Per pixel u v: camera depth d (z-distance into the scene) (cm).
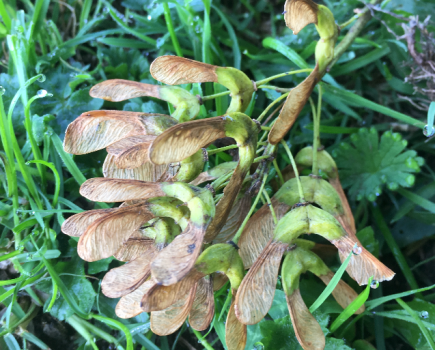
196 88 22
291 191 17
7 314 18
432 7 24
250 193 17
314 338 14
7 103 21
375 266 14
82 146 15
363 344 19
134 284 13
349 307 16
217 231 15
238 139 14
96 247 13
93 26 26
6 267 20
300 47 26
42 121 20
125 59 25
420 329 19
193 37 24
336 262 21
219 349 20
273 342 17
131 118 14
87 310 18
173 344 20
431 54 22
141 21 25
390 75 26
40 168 20
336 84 24
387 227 23
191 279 13
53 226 20
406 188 25
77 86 23
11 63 23
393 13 22
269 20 29
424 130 20
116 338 19
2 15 22
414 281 21
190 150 13
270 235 17
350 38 22
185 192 13
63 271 19
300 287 20
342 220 17
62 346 20
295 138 25
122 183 13
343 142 24
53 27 24
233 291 14
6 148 18
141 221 13
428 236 23
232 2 29
